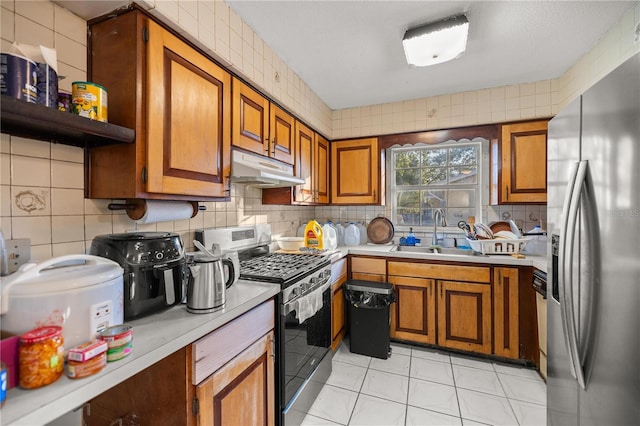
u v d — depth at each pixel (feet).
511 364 7.08
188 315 3.28
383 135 9.37
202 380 3.01
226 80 4.88
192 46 4.17
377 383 6.30
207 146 4.41
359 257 8.48
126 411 3.19
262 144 5.96
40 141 3.20
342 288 8.05
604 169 2.97
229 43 4.78
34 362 1.95
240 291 4.12
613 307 2.82
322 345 6.14
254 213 7.29
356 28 5.46
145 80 3.45
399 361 7.25
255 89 5.76
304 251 7.36
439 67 6.97
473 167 9.46
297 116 7.55
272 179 5.57
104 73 3.52
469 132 8.43
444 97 8.60
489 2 4.77
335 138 9.88
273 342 4.35
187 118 4.03
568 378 3.71
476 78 7.54
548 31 5.57
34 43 3.12
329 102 9.20
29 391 1.93
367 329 7.52
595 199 3.10
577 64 6.65
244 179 5.48
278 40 5.84
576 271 3.36
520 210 8.68
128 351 2.38
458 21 5.06
